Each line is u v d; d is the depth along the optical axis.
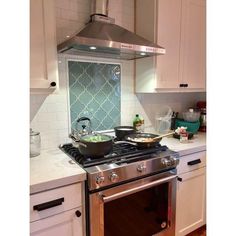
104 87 1.92
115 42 1.42
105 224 1.31
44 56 1.32
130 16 1.99
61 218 1.17
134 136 1.79
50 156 1.50
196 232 1.96
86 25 1.61
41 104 1.65
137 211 1.47
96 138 1.50
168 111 2.32
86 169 1.26
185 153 1.67
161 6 1.77
